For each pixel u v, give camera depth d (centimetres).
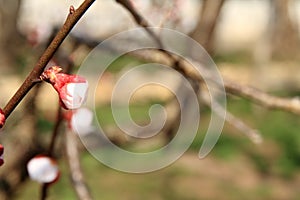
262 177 958
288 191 930
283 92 1384
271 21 856
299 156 1032
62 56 275
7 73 502
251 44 1794
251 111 1170
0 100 442
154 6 290
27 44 328
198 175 925
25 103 314
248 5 1920
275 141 1073
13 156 304
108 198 809
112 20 329
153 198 845
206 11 307
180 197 862
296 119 1158
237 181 937
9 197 303
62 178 566
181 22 293
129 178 871
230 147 1024
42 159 218
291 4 877
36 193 440
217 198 879
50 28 290
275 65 1414
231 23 1947
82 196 256
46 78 154
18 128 306
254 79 1065
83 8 146
